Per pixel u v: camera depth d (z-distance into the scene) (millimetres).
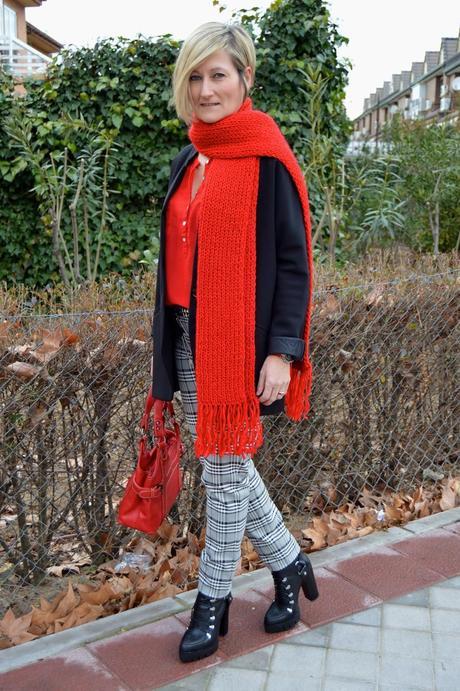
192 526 2730
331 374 2832
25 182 6867
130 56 6676
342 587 2312
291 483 2898
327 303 2748
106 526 2549
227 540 1908
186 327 1871
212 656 1961
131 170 6941
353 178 7434
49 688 1841
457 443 3479
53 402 2238
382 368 3020
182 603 2232
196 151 1886
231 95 1728
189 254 1803
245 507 1914
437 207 8812
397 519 2863
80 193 6418
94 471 2449
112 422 2439
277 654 1976
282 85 6707
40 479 2320
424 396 3240
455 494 3117
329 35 6754
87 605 2236
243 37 1756
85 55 6652
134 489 2018
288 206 1724
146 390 2443
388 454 3168
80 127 6480
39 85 6961
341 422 2986
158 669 1910
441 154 9094
